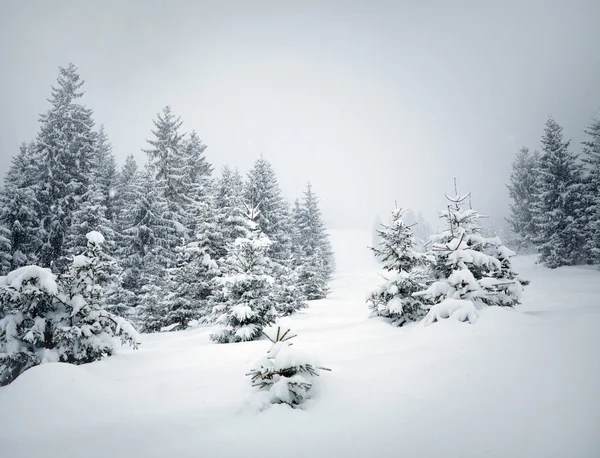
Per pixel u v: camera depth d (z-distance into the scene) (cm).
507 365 546
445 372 559
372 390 535
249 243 1366
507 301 1050
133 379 705
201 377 698
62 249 3091
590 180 3288
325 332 1252
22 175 3184
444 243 1230
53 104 3653
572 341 601
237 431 439
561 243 3169
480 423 397
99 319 962
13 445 436
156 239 3294
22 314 888
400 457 348
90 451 406
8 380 855
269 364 574
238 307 1218
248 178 3806
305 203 5234
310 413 483
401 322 1202
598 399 404
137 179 4059
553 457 314
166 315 2125
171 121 4306
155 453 393
